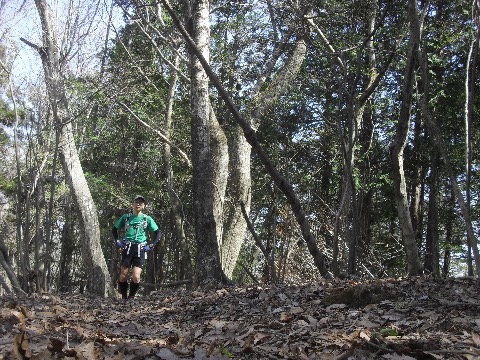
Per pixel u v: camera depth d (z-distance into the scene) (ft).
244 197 45.91
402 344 13.12
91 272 39.99
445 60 52.01
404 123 27.89
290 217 41.27
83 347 13.00
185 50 58.29
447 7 44.80
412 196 67.92
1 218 54.60
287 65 46.96
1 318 16.60
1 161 62.18
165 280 90.99
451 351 11.98
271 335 15.96
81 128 60.44
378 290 20.85
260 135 61.93
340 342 14.02
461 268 89.25
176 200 60.44
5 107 55.62
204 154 36.70
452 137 61.52
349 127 32.40
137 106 64.59
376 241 70.38
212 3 55.26
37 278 37.99
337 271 31.81
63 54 39.81
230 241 44.75
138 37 62.49
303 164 64.75
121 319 22.04
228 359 13.06
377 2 36.11
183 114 69.62
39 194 40.50
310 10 37.60
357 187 53.72
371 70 37.83
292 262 42.80
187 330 18.90
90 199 40.88
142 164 75.77
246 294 26.53
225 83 62.28
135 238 35.78
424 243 76.69
